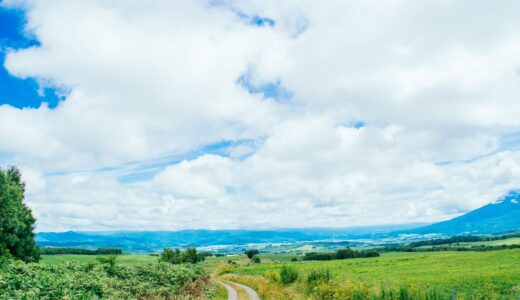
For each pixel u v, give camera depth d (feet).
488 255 293.64
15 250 141.38
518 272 170.60
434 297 77.36
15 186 147.84
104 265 95.55
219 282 195.00
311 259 526.57
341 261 379.14
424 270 222.69
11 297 46.88
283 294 112.68
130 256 350.02
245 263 520.42
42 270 70.38
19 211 142.10
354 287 91.40
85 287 63.87
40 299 49.19
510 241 616.39
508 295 123.13
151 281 98.43
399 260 328.49
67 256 285.43
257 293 134.72
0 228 133.18
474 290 131.34
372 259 377.30
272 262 505.66
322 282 100.94
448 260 285.64
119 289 79.66
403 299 77.15
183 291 105.40
